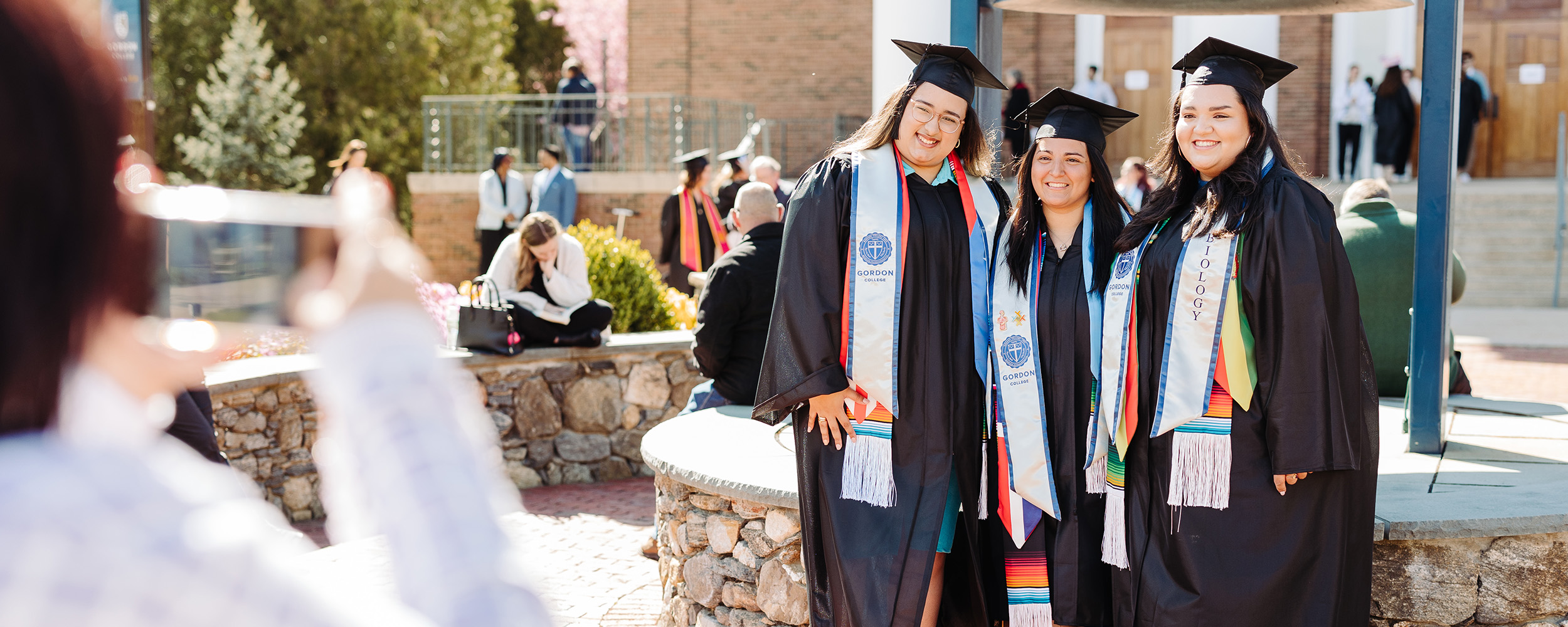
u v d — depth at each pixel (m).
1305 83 18.58
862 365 3.27
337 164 10.91
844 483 3.33
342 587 0.75
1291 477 3.05
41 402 0.68
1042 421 3.31
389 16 26.42
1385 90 17.11
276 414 6.82
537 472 7.53
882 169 3.36
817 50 21.00
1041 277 3.42
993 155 4.54
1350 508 3.15
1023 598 3.42
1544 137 18.91
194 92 25.25
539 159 15.89
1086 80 19.62
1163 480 3.17
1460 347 11.77
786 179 20.88
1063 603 3.39
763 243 5.92
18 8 0.64
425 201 16.33
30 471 0.65
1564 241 15.46
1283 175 3.12
